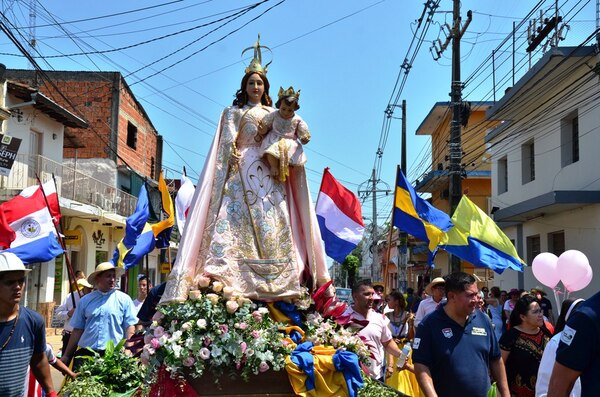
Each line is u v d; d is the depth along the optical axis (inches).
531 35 757.9
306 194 240.4
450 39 695.1
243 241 223.8
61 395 247.6
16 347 196.1
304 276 235.9
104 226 1081.4
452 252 427.8
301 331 215.2
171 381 191.8
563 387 143.9
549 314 594.6
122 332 318.0
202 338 193.5
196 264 221.0
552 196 655.8
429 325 207.2
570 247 711.1
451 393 200.7
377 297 300.0
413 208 397.4
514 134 877.2
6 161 690.8
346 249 389.4
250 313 204.7
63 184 924.6
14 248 357.4
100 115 1147.9
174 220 459.5
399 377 323.3
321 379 193.6
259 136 237.9
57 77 1146.0
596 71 624.4
